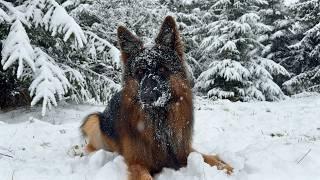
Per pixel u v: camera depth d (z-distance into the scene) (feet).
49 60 6.20
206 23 14.62
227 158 2.92
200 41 14.57
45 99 5.37
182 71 2.90
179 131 2.86
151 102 2.68
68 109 6.90
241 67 11.22
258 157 2.70
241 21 11.76
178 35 2.94
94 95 7.61
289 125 4.81
